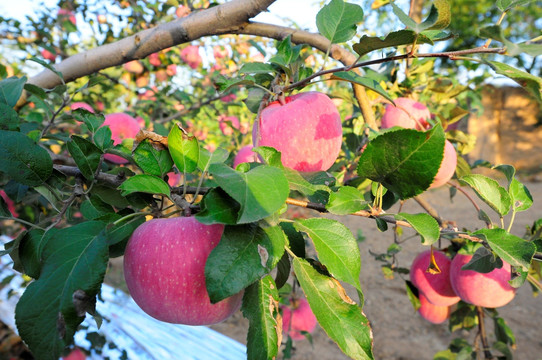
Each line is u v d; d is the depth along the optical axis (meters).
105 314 3.29
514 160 14.42
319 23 1.25
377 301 5.89
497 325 2.40
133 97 3.78
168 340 3.08
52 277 0.73
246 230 0.78
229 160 2.46
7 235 3.47
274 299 0.83
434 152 0.81
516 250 0.97
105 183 1.11
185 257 0.87
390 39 0.94
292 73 1.39
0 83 1.25
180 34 1.66
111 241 0.83
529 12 11.48
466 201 10.11
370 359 0.81
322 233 0.86
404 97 2.49
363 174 0.90
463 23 11.51
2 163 0.95
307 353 4.75
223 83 1.31
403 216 0.90
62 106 1.74
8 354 3.40
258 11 1.52
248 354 0.79
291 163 1.26
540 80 0.80
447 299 2.18
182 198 0.96
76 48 3.68
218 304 0.92
